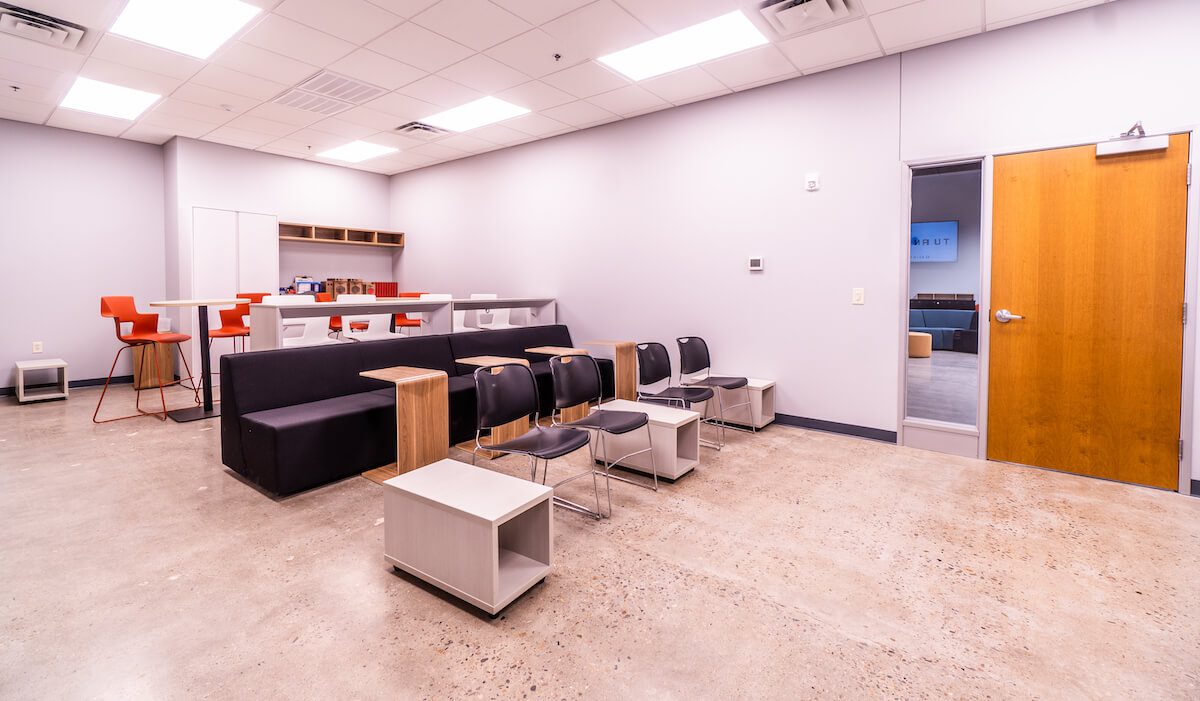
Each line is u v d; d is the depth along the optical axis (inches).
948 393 238.1
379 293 327.6
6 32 151.5
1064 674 68.8
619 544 104.1
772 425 190.7
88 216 250.4
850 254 172.2
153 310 269.6
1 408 212.4
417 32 151.3
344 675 68.6
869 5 134.4
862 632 77.5
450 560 83.4
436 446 132.5
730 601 85.1
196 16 144.4
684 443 146.4
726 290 199.8
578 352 185.8
